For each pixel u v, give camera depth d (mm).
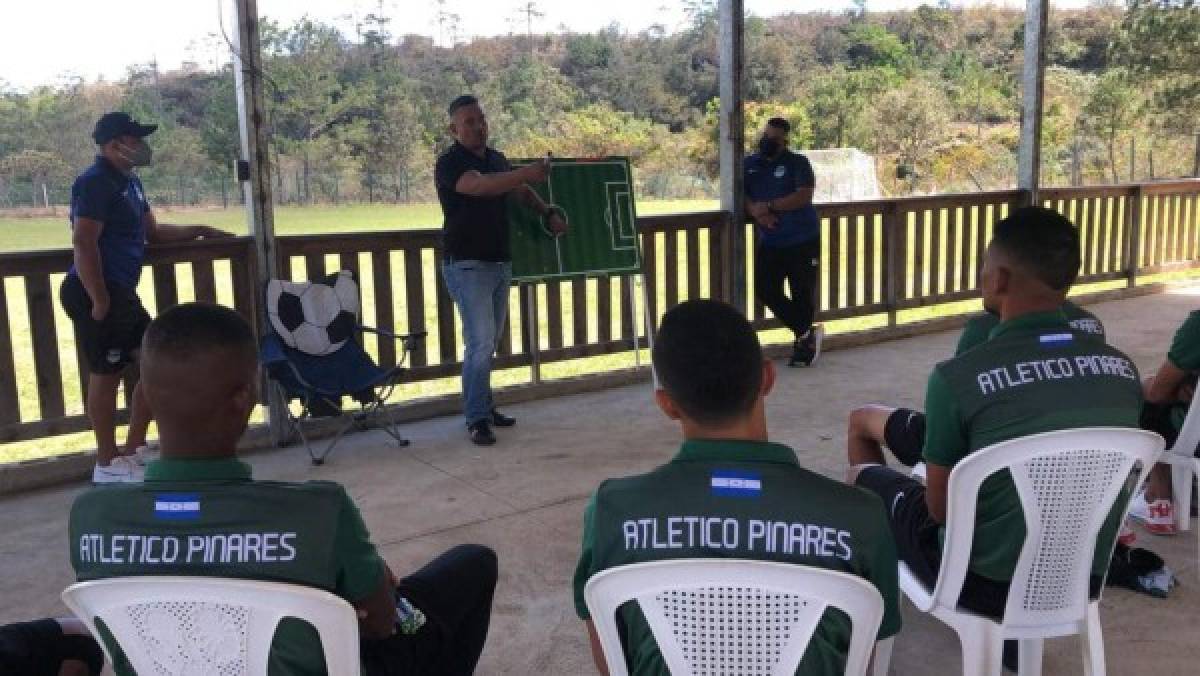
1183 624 2980
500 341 5883
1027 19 8172
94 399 4352
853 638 1480
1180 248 9992
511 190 4855
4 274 4461
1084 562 2178
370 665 1936
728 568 1439
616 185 6043
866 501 1512
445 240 5008
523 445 5039
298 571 1532
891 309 7820
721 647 1478
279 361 4578
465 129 4902
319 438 5191
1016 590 2170
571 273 5855
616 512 1535
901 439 2934
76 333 4609
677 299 6633
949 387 2199
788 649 1467
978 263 8344
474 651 2320
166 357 1520
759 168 6754
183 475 1553
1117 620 3010
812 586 1438
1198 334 3086
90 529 1562
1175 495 3408
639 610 1510
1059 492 2109
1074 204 8953
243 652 1521
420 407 5582
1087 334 2244
